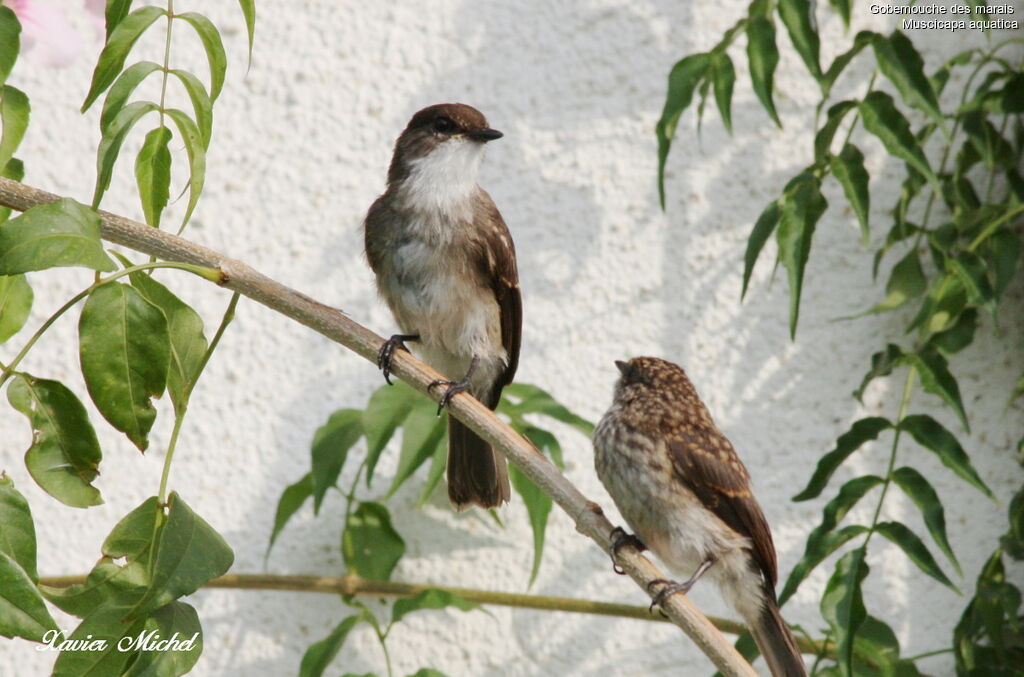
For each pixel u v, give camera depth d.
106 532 8.28
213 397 8.52
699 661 8.31
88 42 8.58
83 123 8.56
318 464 7.79
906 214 8.52
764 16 7.67
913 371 7.75
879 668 7.61
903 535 6.84
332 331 5.44
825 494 8.42
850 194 7.30
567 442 8.51
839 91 8.66
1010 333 8.48
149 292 5.24
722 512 6.68
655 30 8.77
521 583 8.38
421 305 7.57
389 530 8.18
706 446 6.72
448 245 7.52
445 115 7.73
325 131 8.73
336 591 8.00
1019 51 8.61
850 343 8.52
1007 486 8.43
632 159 8.70
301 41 8.77
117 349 4.46
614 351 8.55
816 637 8.27
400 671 8.28
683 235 8.65
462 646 8.34
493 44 8.79
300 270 8.60
